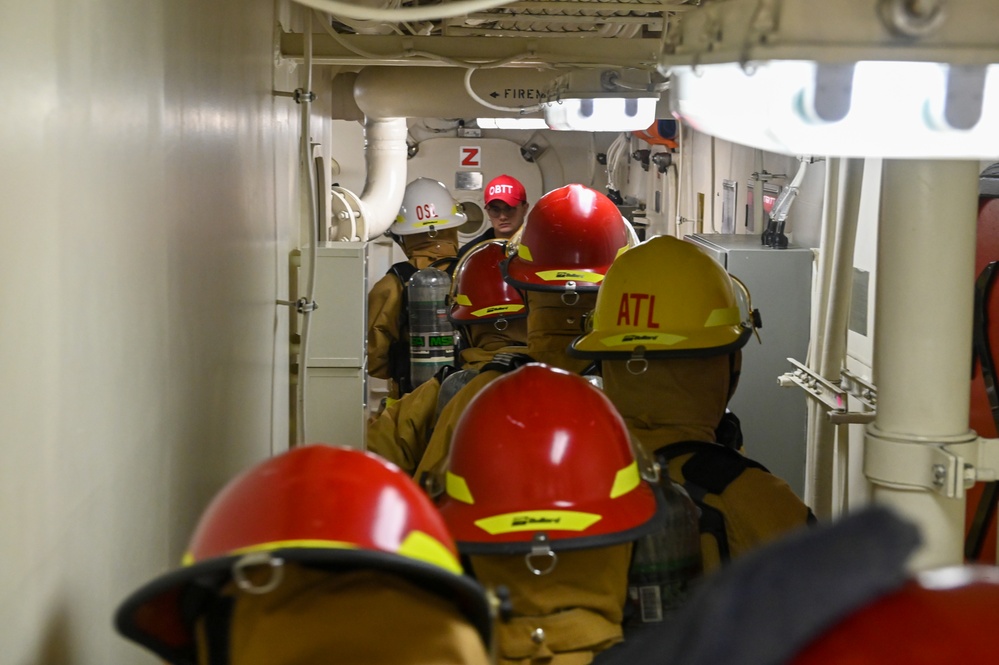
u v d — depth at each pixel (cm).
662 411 214
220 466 217
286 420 349
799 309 356
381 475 105
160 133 161
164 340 164
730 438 232
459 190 854
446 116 526
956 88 107
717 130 123
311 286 312
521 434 151
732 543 190
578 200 312
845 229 287
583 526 145
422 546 100
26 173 102
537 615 150
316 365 357
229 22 231
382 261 827
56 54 112
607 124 308
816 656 50
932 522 143
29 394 103
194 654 107
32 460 104
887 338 144
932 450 142
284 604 95
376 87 522
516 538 144
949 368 142
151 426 156
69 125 116
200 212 194
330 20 379
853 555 48
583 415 155
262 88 290
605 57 318
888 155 112
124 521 141
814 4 104
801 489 361
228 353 226
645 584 162
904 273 141
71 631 117
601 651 150
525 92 421
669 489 171
